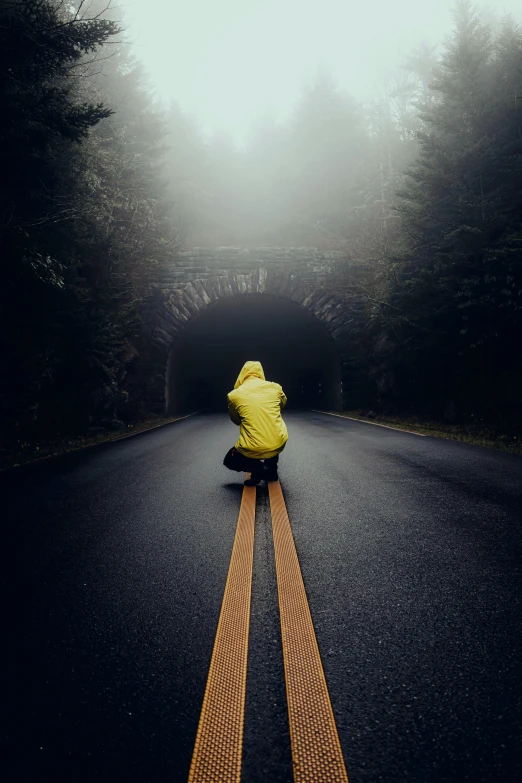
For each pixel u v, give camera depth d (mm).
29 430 10820
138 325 17047
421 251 14578
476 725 1665
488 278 11703
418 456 8297
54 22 8250
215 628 2422
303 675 1977
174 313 24000
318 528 4105
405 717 1711
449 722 1683
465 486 5711
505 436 11156
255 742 1603
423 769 1466
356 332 24219
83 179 11391
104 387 14555
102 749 1580
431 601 2682
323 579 3012
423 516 4422
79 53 8680
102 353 13781
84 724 1707
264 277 24562
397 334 16234
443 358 15039
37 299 9820
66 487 6164
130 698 1857
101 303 13875
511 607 2598
